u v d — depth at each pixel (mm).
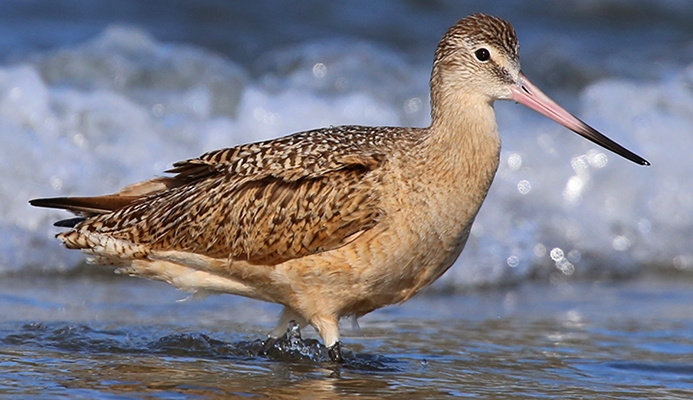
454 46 10969
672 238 17469
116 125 16719
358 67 20422
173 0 23906
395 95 19859
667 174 18281
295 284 10820
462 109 10844
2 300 13102
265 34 22938
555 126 18672
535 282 16016
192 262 11039
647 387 10688
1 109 16375
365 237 10508
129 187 11477
